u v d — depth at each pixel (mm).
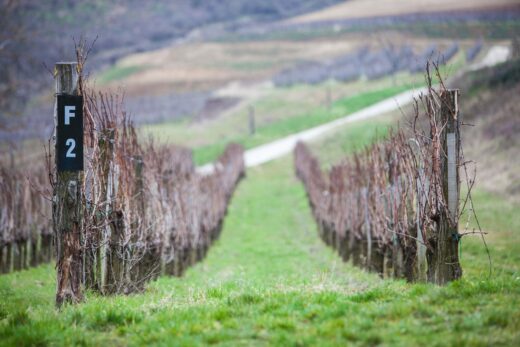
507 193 78188
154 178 43125
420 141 29359
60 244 26047
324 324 20672
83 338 20688
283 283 31875
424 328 20016
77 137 25969
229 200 111625
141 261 37625
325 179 82125
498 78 122188
